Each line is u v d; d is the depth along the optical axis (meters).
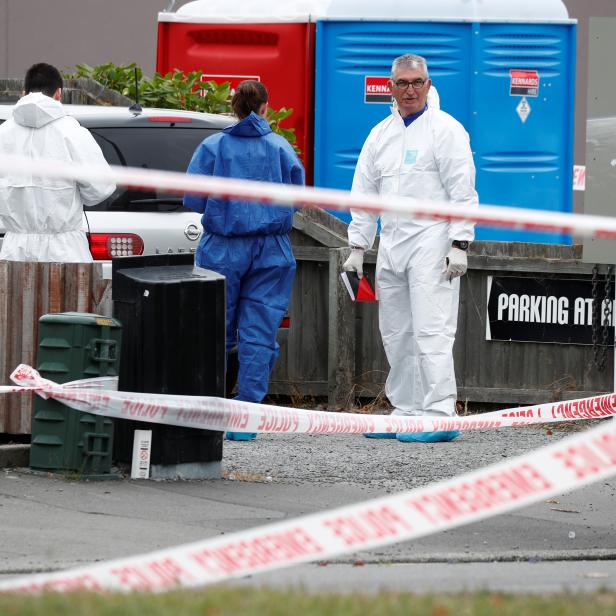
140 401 23.55
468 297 34.41
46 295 25.52
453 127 30.52
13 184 27.58
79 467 23.59
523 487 14.36
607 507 23.23
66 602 13.75
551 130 40.50
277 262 30.20
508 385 34.31
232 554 14.32
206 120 32.50
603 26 29.78
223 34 42.88
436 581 17.66
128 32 56.31
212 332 24.23
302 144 42.16
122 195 30.38
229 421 24.22
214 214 29.75
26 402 25.38
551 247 33.78
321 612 13.49
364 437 30.89
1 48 56.47
